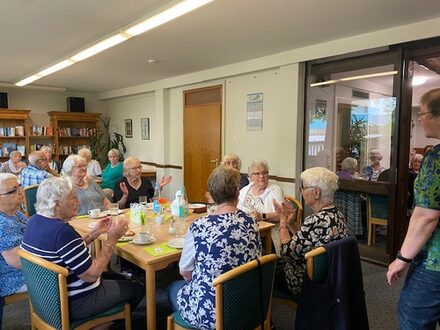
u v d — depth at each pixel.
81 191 3.13
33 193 3.46
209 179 1.63
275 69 4.67
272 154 4.82
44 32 3.56
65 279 1.54
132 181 3.45
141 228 2.39
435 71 4.16
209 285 1.48
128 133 7.98
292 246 1.83
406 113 3.45
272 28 3.38
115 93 7.83
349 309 1.60
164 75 6.04
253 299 1.52
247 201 2.95
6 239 1.87
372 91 3.76
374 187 3.67
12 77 6.29
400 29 3.30
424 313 1.39
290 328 2.33
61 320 1.58
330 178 1.83
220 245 1.47
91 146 8.12
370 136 3.82
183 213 2.49
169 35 3.63
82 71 5.67
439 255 1.34
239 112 5.25
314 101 4.27
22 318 2.46
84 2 2.77
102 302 1.75
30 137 7.49
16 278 2.01
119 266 3.17
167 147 6.70
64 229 1.60
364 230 3.91
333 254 1.57
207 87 5.73
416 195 1.38
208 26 3.33
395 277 1.44
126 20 3.19
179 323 1.64
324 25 3.30
